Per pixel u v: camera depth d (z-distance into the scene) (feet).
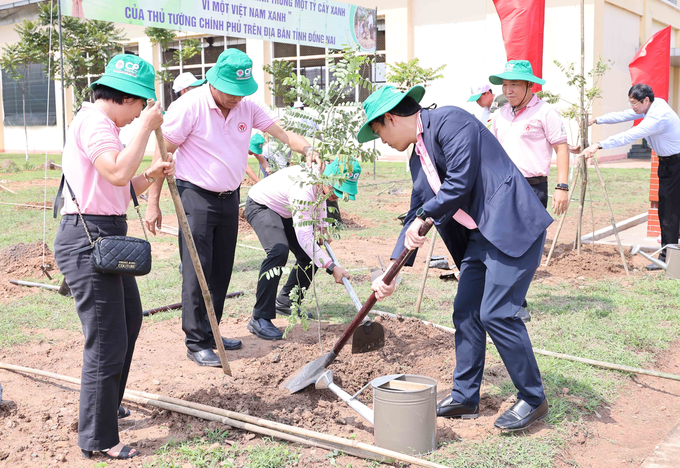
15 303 19.70
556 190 19.08
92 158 9.37
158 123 9.41
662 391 13.34
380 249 27.55
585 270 23.09
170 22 35.29
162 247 28.09
